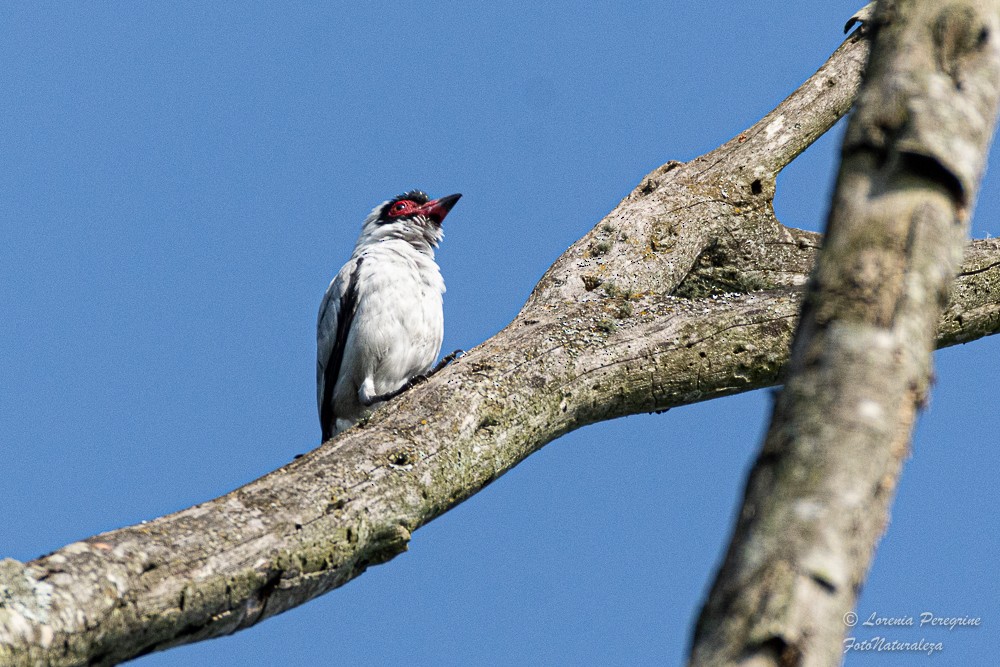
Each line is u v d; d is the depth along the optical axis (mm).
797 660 3547
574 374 9086
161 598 6215
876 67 4551
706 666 3621
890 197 4223
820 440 3865
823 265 4238
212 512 6883
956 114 4301
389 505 7496
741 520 3904
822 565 3658
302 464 7559
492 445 8352
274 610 6922
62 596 5852
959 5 4531
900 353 3975
